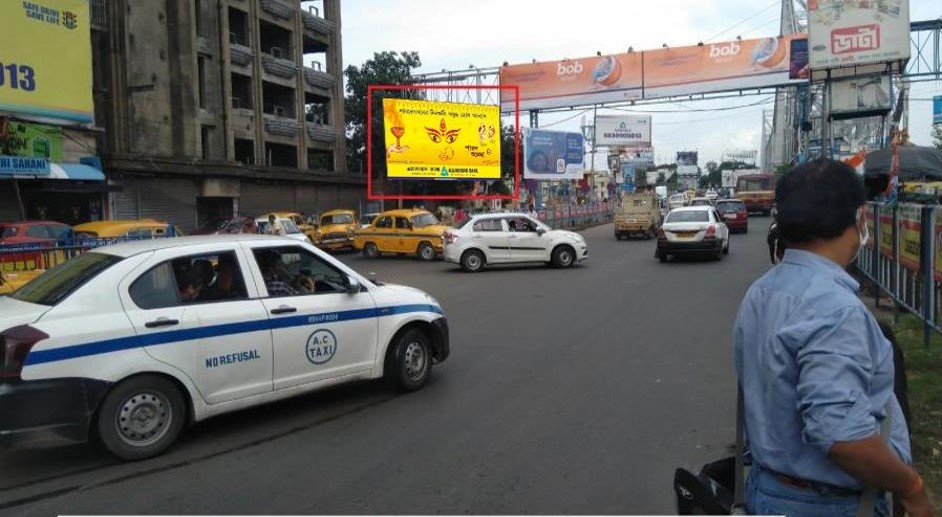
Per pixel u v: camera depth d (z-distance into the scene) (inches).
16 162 700.0
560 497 178.1
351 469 199.8
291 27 1582.2
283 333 240.2
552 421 240.4
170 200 1141.7
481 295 572.1
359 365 263.0
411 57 1798.7
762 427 84.2
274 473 197.6
